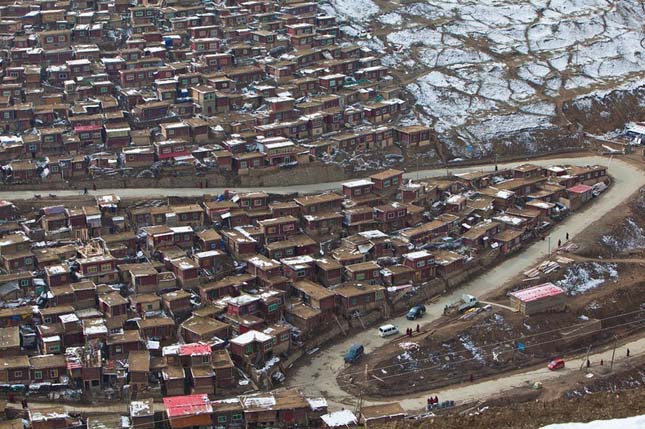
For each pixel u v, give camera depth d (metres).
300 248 176.25
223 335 152.38
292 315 159.88
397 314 167.38
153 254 173.12
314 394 144.25
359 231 187.00
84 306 157.75
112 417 131.75
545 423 93.19
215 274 168.38
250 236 177.25
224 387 143.25
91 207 181.62
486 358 155.62
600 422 78.88
